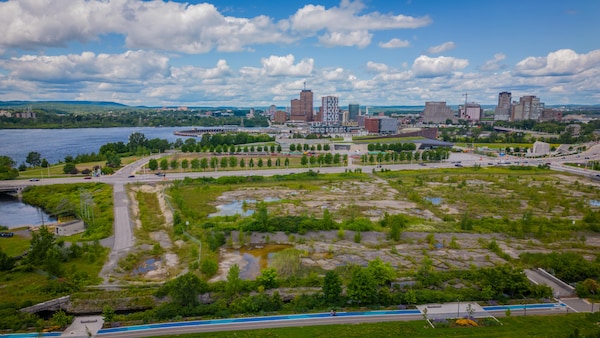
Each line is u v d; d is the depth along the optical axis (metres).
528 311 101.38
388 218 172.50
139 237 155.50
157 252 140.50
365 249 146.00
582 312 100.62
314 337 88.06
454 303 104.88
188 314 98.75
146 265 132.00
